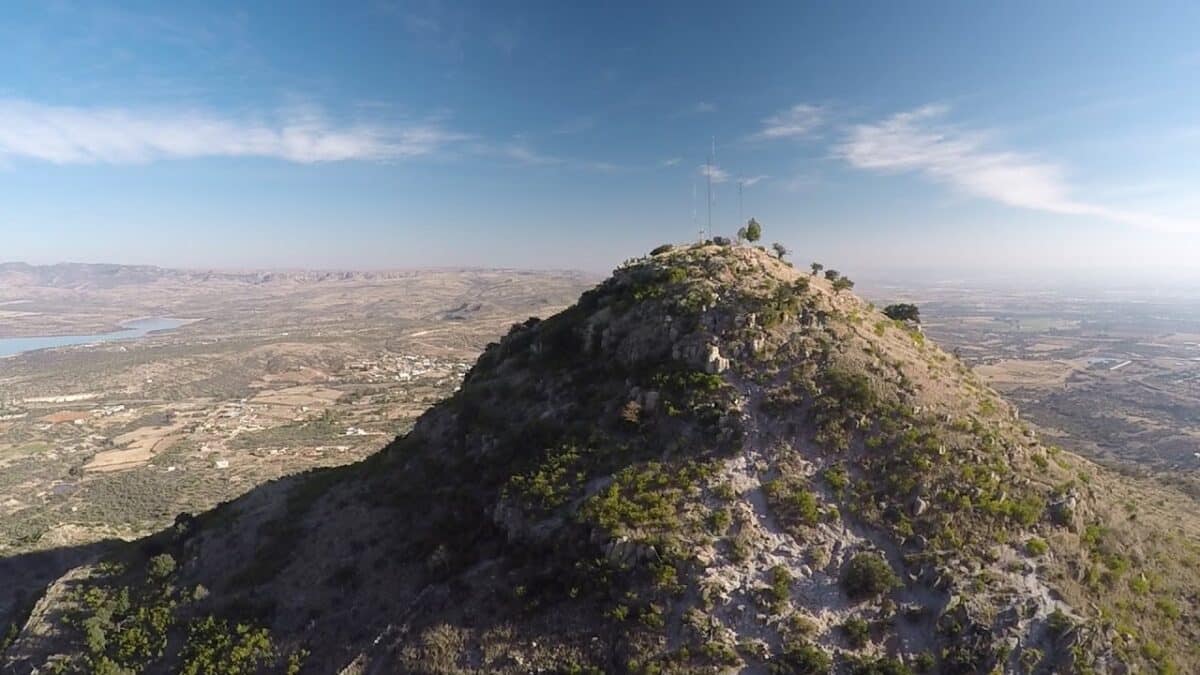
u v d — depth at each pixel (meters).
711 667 43.38
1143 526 59.59
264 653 53.78
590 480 57.31
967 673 43.94
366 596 56.38
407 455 74.81
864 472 56.28
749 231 92.62
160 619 60.78
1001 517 52.94
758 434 58.72
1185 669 46.06
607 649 45.47
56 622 65.62
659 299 73.12
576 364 73.44
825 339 67.25
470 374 87.19
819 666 43.38
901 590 48.62
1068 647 44.56
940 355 79.62
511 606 49.84
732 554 49.75
